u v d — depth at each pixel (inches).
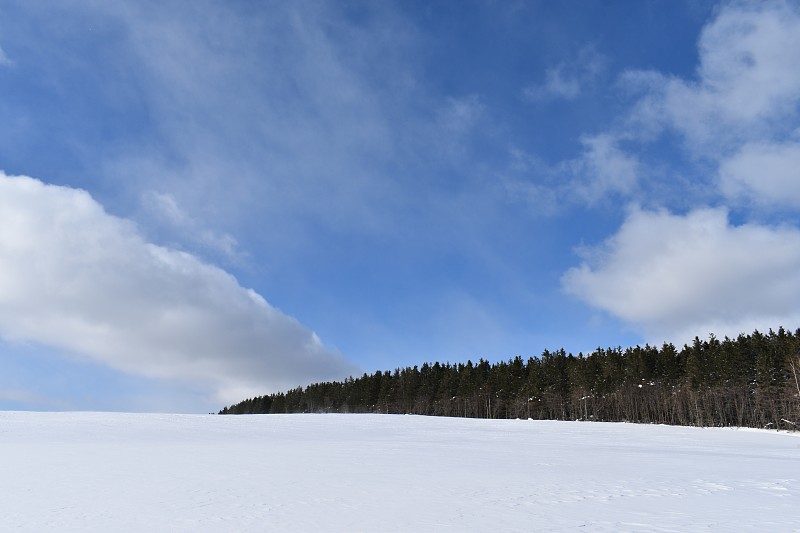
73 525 422.0
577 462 904.9
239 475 711.1
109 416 2267.5
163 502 515.8
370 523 419.8
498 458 964.6
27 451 1016.9
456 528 399.2
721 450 1221.1
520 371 4165.8
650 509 473.1
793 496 546.0
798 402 2406.5
